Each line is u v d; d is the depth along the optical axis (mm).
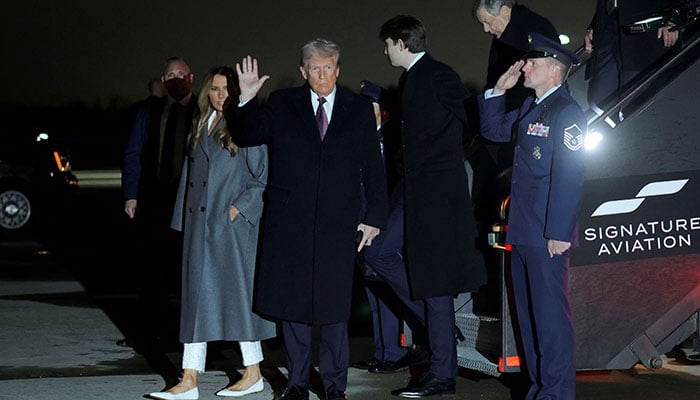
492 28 6668
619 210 6035
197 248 6109
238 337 6105
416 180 6336
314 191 5902
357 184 5969
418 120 6336
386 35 6434
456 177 6355
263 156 6145
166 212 7883
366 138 5996
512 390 6426
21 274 11797
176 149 7801
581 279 6012
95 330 8469
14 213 15539
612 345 6074
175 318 9039
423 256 6273
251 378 6309
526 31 6555
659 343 6152
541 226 5586
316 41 5898
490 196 6980
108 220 19016
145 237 8039
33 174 15555
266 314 5906
